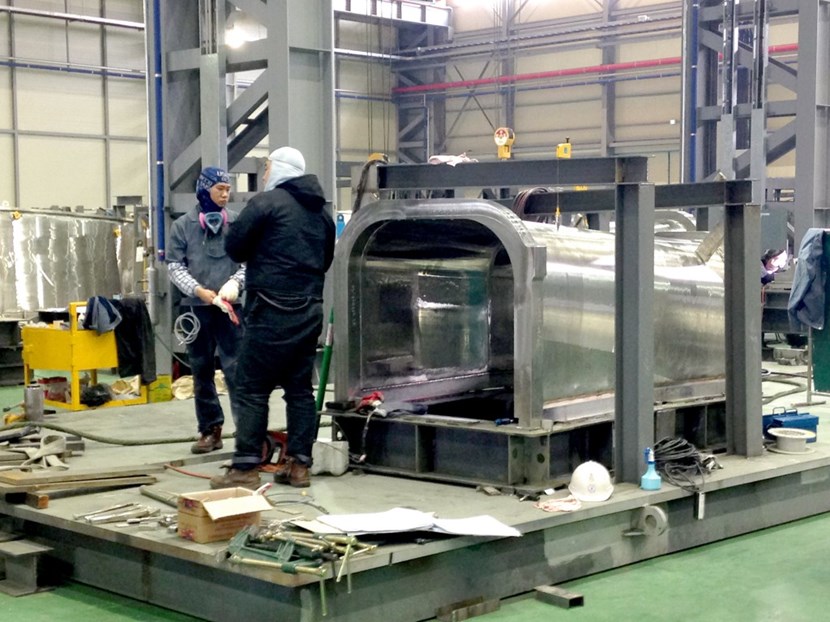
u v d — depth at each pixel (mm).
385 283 5305
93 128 18422
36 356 8227
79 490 4586
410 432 4910
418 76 23172
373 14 21359
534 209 6176
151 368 8148
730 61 11758
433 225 5355
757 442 5363
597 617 3807
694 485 4633
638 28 19625
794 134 11641
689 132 12344
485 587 3936
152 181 8922
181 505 3764
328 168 8367
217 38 8359
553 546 4172
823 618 3801
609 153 20297
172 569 3855
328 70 8312
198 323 5375
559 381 4938
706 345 5848
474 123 22359
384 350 5324
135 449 5652
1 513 4480
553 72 20812
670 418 5340
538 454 4559
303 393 4695
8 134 17344
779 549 4738
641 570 4398
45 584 4219
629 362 4684
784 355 10680
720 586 4180
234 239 4480
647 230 4625
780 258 9867
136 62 18906
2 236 10703
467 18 22406
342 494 4508
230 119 8570
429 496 4465
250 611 3584
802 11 11188
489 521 3904
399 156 23422
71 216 11273
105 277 11586
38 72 17625
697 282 5809
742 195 5277
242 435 4621
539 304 4570
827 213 11578
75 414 6844
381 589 3600
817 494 5402
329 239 4680
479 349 5930
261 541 3559
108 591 4113
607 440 4953
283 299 4492
